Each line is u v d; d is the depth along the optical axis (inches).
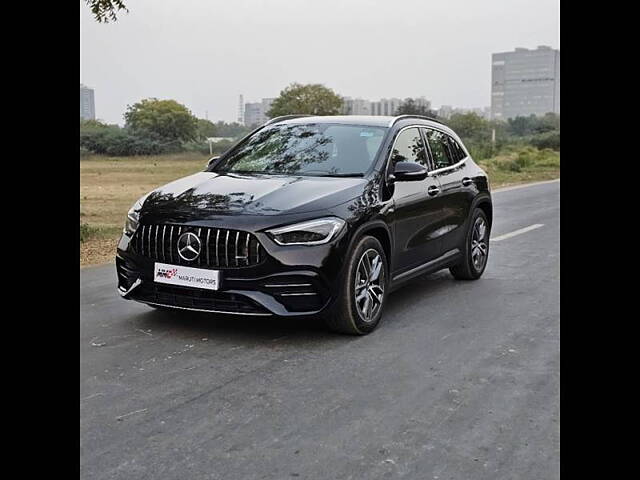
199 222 215.9
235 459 146.6
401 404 176.7
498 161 1464.1
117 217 580.1
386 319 254.7
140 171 1231.5
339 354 213.9
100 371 195.6
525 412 173.3
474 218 316.2
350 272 225.0
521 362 210.5
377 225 237.8
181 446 152.2
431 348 221.9
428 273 283.0
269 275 212.4
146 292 227.0
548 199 725.9
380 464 145.2
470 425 165.2
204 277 214.4
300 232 215.5
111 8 415.8
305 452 150.0
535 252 401.7
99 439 154.9
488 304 279.0
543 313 266.1
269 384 188.7
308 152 263.1
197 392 182.2
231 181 243.9
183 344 219.6
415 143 281.7
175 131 2068.2
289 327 239.5
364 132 269.0
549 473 142.6
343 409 173.0
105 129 1892.2
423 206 269.7
